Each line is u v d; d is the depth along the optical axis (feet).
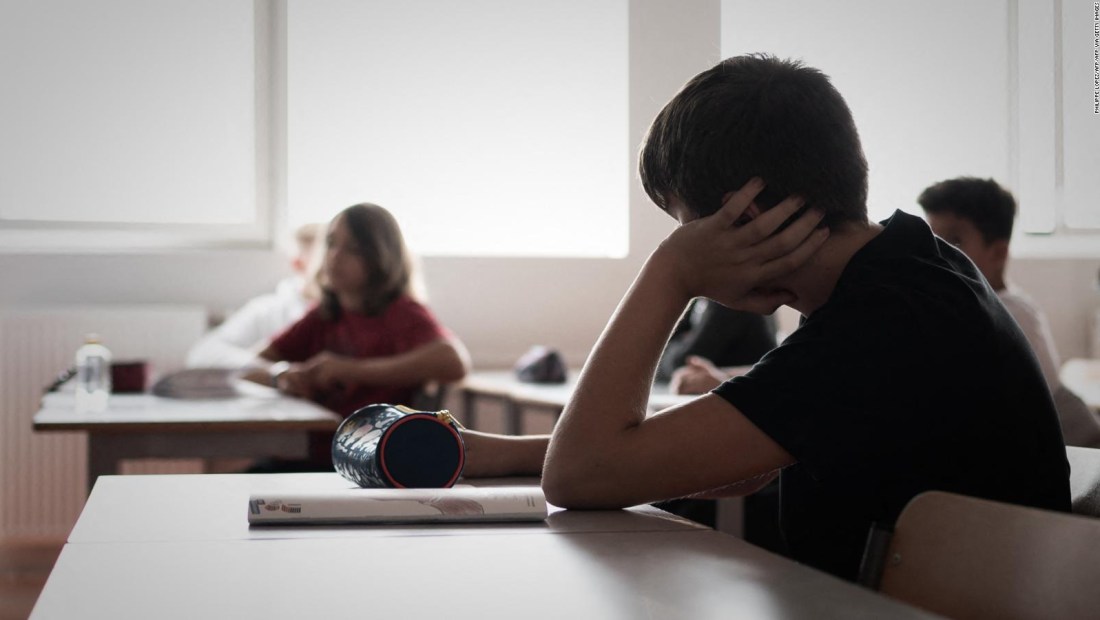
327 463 9.79
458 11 14.46
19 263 13.92
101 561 2.63
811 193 3.41
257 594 2.31
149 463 13.47
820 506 3.52
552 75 14.55
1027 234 15.33
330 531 3.01
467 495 3.18
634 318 3.49
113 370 10.16
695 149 3.50
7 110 13.83
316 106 14.37
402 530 3.02
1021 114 15.08
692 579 2.42
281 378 10.15
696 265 3.52
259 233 14.42
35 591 11.34
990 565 2.54
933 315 3.28
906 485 3.24
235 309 14.37
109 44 14.02
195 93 14.21
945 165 14.96
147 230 14.19
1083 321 15.81
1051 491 3.43
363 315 10.69
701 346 10.84
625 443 3.29
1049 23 15.06
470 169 14.62
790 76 3.48
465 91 14.53
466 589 2.34
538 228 14.84
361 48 14.39
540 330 15.03
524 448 4.23
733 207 3.43
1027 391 3.41
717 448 3.22
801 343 3.30
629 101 13.74
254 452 8.10
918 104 14.87
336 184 14.43
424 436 3.66
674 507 4.90
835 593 2.30
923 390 3.21
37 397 13.19
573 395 3.46
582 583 2.39
